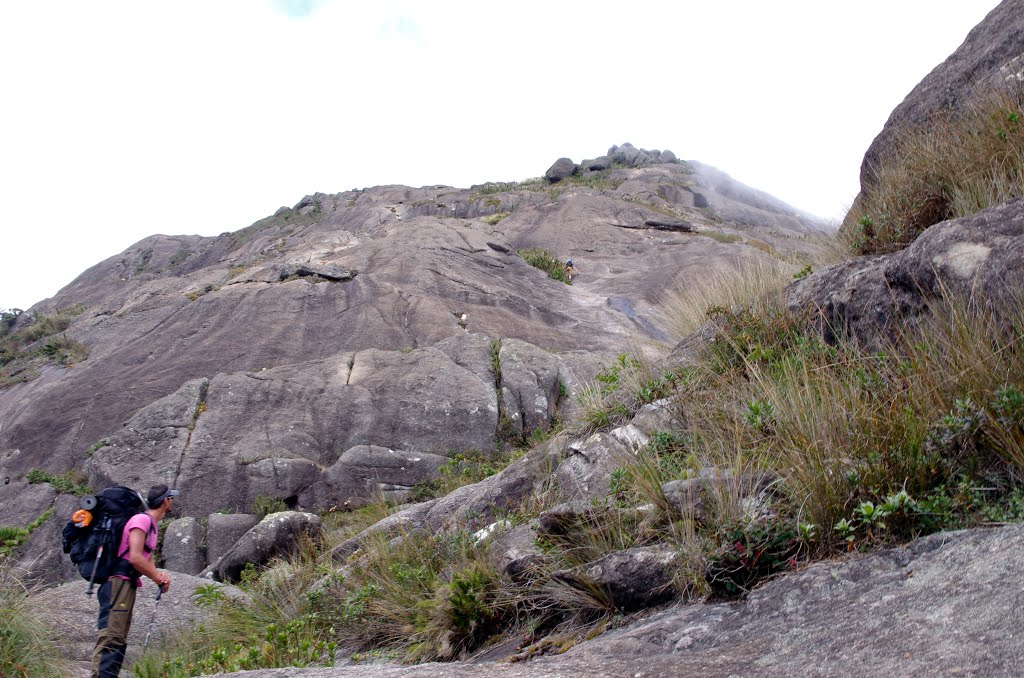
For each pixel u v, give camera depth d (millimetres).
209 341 23266
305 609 6102
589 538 3971
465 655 4164
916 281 4125
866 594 2381
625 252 34844
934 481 2906
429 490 16328
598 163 64812
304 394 19172
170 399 18938
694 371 5336
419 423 17984
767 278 6102
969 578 2160
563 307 26031
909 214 5367
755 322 5316
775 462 3445
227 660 5289
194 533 15672
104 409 20422
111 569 4312
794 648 2223
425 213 50250
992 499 2703
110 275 60312
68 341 26922
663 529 3600
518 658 3332
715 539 3189
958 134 5586
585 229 38125
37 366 25938
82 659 5602
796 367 4312
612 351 21172
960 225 4070
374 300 24609
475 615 4215
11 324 42656
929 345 3387
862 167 7957
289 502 16828
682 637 2652
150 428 18219
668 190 51781
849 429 3229
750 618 2611
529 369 19312
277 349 22469
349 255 29047
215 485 16781
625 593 3402
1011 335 3062
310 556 8414
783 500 3207
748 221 49656
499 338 21641
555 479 5492
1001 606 1924
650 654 2617
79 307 41094
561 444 6004
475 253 29609
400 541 6254
